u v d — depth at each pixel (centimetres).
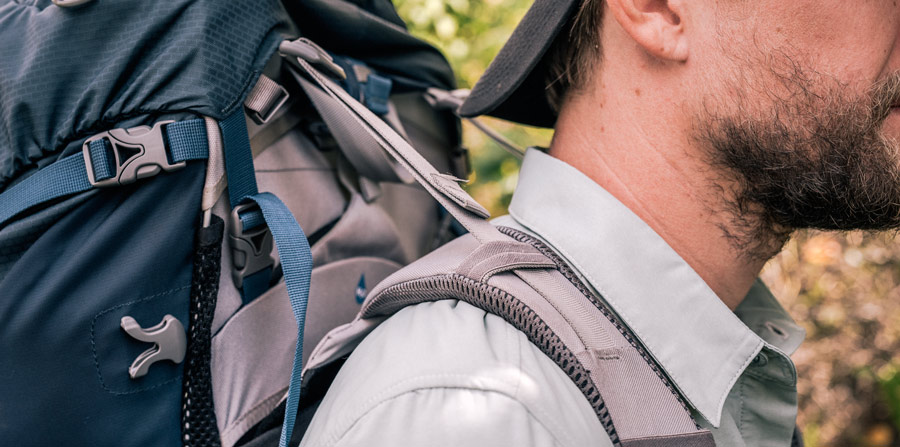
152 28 68
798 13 67
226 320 72
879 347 269
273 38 76
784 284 271
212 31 70
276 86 74
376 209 91
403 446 55
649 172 74
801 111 69
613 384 63
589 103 78
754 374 78
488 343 59
